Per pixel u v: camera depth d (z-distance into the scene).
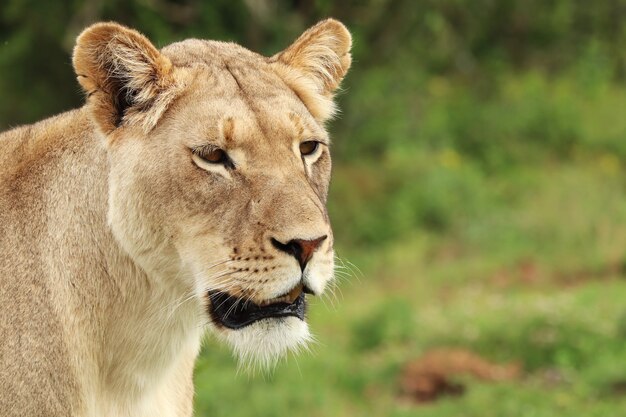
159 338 5.91
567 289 18.14
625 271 18.92
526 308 15.55
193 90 5.73
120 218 5.66
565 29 30.53
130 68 5.69
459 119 27.50
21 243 5.90
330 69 6.52
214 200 5.58
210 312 5.68
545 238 21.16
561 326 14.67
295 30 22.80
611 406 12.15
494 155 26.25
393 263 20.58
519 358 14.38
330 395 13.72
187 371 6.37
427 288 19.09
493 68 29.55
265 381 13.60
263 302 5.55
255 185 5.57
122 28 5.67
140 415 6.03
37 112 23.70
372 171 24.30
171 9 22.80
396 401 13.78
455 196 23.34
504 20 30.08
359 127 25.58
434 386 13.98
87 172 5.88
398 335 15.83
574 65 30.64
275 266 5.46
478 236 21.59
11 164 6.13
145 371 5.96
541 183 24.45
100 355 5.88
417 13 24.70
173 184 5.59
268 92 5.86
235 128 5.58
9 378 5.69
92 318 5.84
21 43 23.11
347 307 17.91
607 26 30.66
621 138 27.33
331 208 22.91
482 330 15.04
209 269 5.60
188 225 5.62
